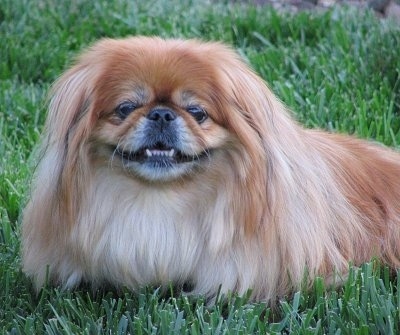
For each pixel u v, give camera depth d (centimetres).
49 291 507
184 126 454
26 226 514
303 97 767
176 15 948
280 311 498
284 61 828
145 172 465
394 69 798
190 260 493
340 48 835
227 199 479
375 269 518
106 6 978
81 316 479
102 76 463
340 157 545
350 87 780
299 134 512
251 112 474
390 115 717
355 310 475
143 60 460
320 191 507
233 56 488
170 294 510
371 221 538
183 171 470
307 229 495
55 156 476
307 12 946
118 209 485
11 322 483
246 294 491
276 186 479
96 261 495
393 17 947
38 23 937
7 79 832
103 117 464
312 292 502
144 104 459
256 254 488
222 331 465
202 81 460
